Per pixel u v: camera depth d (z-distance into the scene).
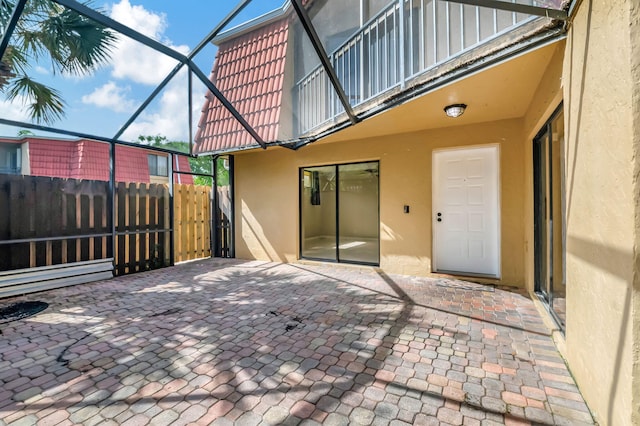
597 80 1.73
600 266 1.74
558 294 3.12
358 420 1.90
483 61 2.94
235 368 2.49
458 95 3.66
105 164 11.77
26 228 4.63
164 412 1.97
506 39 2.74
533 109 3.72
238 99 6.90
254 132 5.55
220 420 1.90
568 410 1.95
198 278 5.48
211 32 4.02
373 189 7.56
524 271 4.65
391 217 5.66
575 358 2.23
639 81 1.37
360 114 4.47
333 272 5.88
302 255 6.94
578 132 2.04
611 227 1.60
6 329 3.26
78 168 11.08
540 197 3.98
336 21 5.77
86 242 5.28
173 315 3.67
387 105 4.01
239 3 3.64
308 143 5.96
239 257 7.57
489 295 4.29
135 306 4.00
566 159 2.34
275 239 7.07
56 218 4.94
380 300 4.15
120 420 1.90
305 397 2.12
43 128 4.71
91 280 5.24
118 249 5.71
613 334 1.59
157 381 2.31
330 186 7.10
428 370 2.43
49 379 2.34
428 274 5.35
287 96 6.47
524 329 3.15
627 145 1.43
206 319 3.53
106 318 3.57
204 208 7.72
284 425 1.85
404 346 2.83
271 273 5.85
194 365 2.54
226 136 6.82
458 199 5.24
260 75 6.78
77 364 2.55
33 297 4.39
